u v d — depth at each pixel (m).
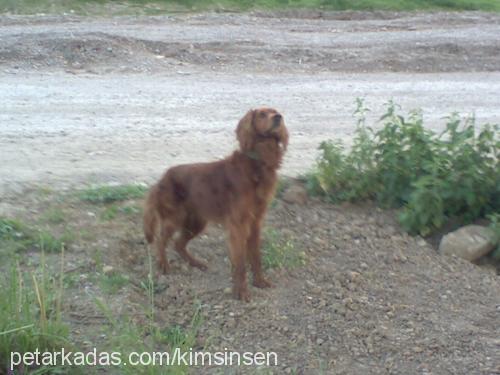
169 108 8.74
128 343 4.77
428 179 6.11
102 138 7.61
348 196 6.37
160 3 17.61
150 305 5.20
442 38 13.65
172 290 5.36
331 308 5.31
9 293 4.80
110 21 15.19
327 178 6.41
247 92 9.74
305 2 18.38
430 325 5.23
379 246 5.97
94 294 5.20
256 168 5.20
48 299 5.02
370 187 6.39
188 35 13.29
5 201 6.08
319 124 8.33
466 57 12.48
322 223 6.12
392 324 5.22
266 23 15.60
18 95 9.07
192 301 5.30
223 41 12.72
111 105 8.78
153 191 5.48
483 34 14.29
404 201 6.35
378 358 4.95
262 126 5.16
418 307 5.39
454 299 5.50
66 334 4.79
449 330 5.18
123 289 5.28
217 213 5.29
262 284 5.44
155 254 5.64
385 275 5.69
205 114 8.55
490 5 19.31
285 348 4.98
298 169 6.88
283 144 5.25
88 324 4.98
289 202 6.31
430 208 6.14
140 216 5.99
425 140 6.37
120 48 11.62
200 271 5.57
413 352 4.98
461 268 5.83
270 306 5.29
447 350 5.01
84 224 5.86
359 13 17.42
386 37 13.88
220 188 5.25
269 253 5.68
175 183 5.42
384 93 9.99
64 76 10.35
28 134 7.66
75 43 11.48
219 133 7.88
